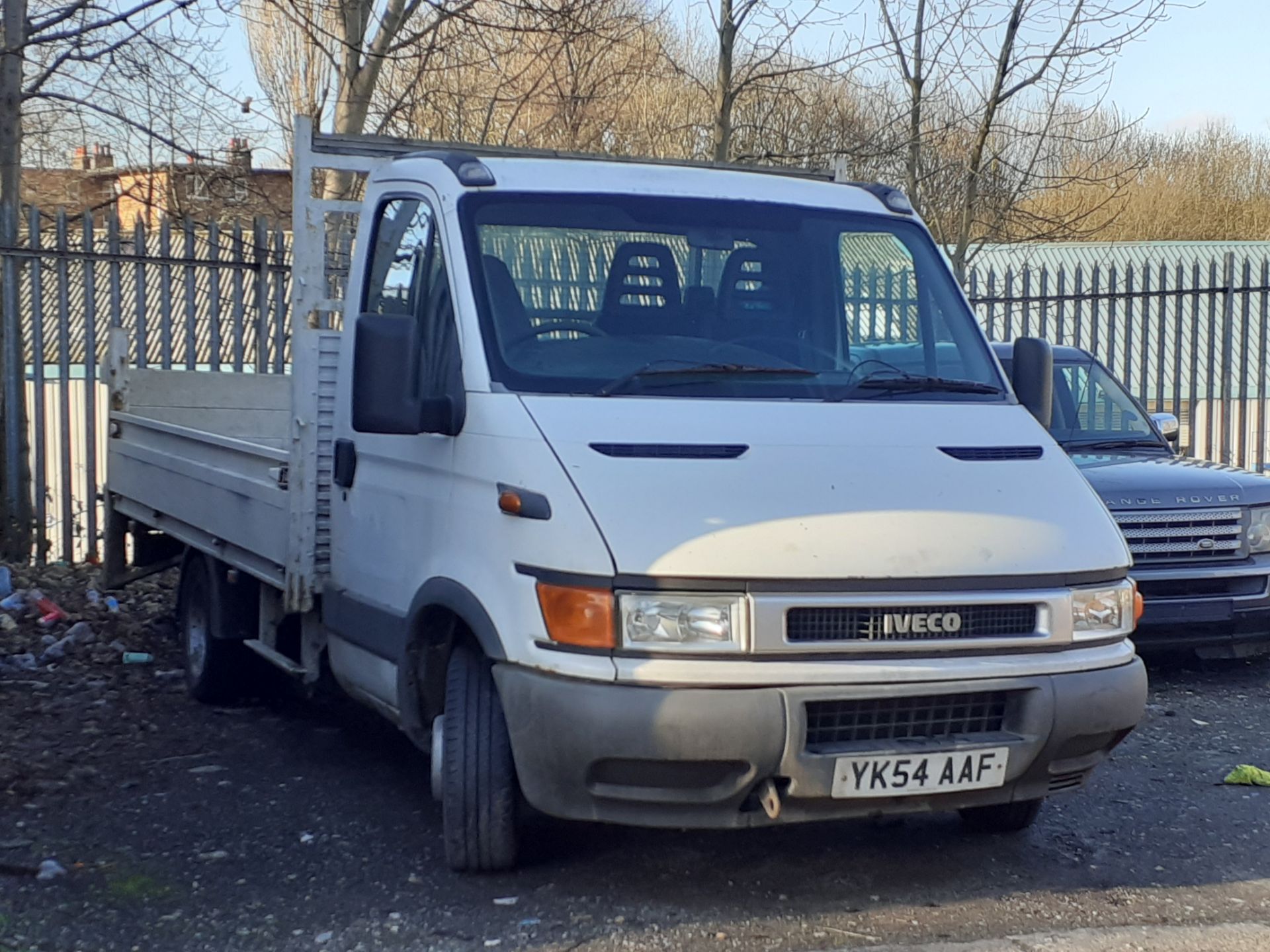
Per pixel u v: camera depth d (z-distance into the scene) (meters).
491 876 5.03
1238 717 7.75
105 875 5.03
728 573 4.29
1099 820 5.88
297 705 7.82
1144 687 4.81
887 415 5.12
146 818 5.72
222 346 12.84
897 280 5.86
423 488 5.21
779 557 4.34
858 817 4.49
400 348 4.96
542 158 6.58
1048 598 4.61
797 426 4.91
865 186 6.41
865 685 4.34
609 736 4.23
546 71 15.80
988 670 4.48
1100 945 4.47
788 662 4.33
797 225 5.83
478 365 4.98
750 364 5.25
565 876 5.05
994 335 15.30
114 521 9.51
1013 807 5.47
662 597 4.29
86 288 11.94
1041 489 4.91
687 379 5.08
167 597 10.57
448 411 5.01
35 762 6.41
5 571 9.99
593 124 16.75
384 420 4.95
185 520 7.91
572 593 4.34
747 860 5.28
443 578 4.94
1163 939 4.53
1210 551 8.36
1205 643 8.42
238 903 4.78
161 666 8.67
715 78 15.63
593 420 4.75
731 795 4.34
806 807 4.38
